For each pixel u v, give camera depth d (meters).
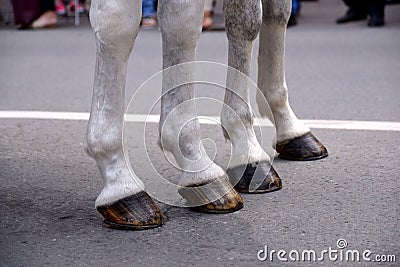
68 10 11.10
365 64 7.00
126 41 2.87
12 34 9.32
